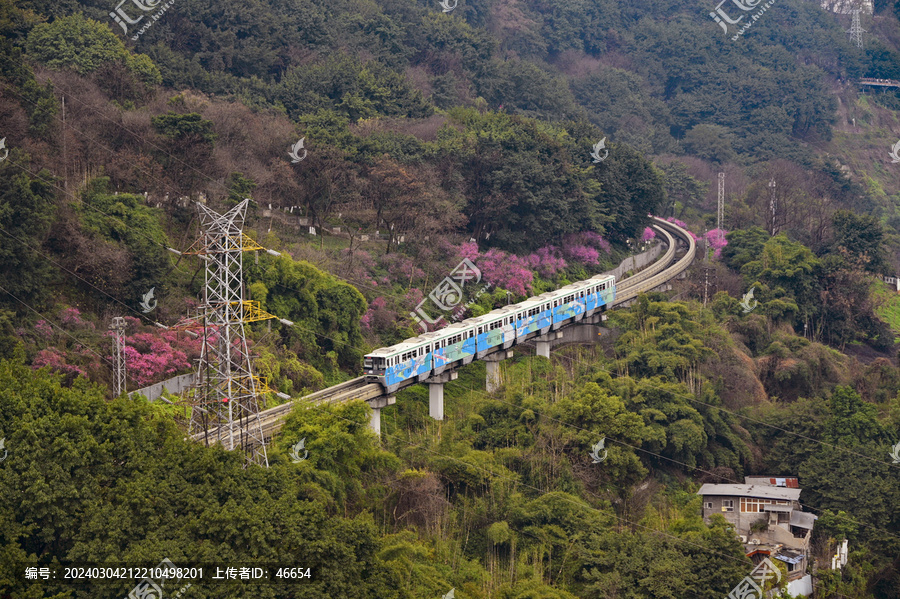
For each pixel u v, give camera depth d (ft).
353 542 200.54
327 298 343.05
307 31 592.60
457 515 270.26
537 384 342.44
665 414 328.70
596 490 295.28
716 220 598.75
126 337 286.46
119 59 428.56
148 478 195.31
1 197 283.79
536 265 444.55
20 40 424.05
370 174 409.69
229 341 240.53
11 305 276.82
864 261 497.87
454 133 466.29
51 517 186.29
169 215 355.36
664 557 248.32
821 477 318.24
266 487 209.87
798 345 409.28
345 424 256.93
